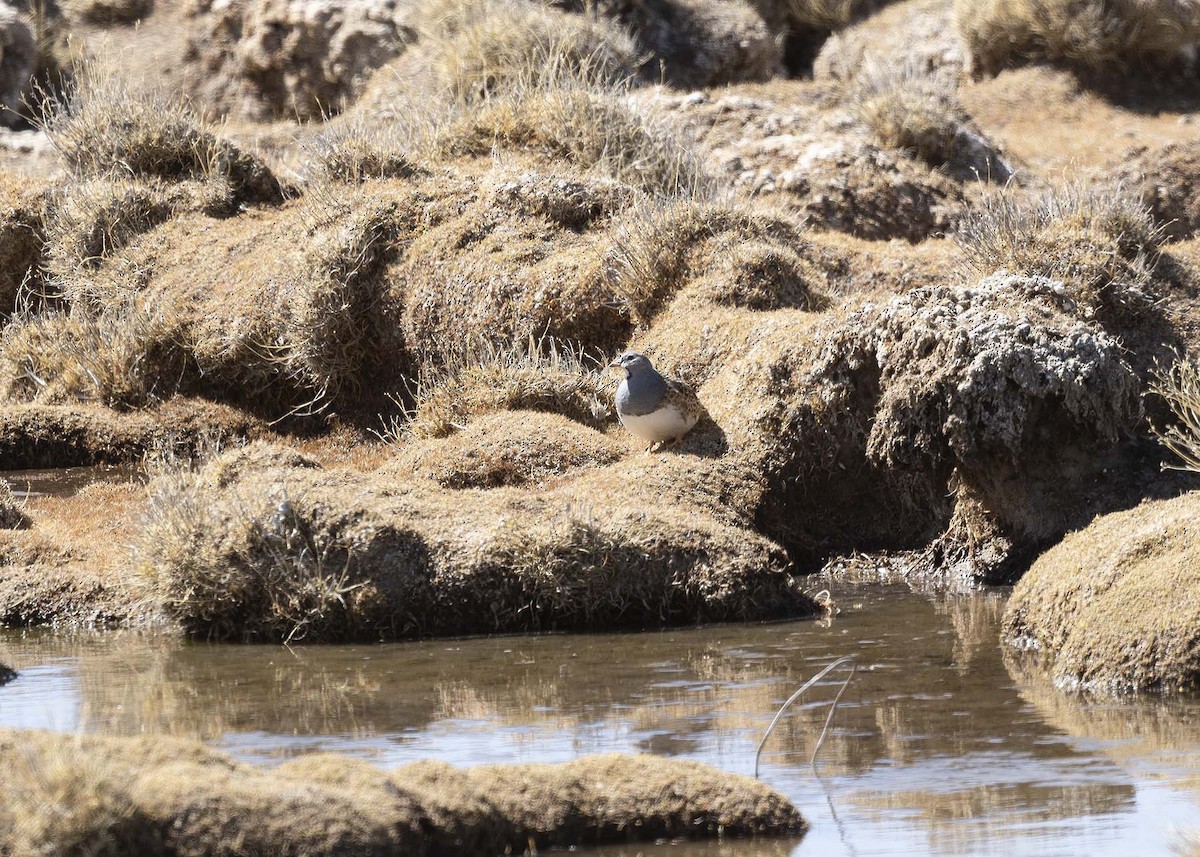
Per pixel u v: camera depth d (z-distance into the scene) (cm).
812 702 2728
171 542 3438
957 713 2655
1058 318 4031
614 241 5022
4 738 1955
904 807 2189
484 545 3450
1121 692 2775
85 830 1789
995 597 3694
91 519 4225
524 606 3412
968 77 8888
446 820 1998
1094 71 8438
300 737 2517
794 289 4844
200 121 6244
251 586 3375
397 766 2330
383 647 3278
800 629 3356
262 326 5275
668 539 3494
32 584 3619
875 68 7494
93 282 5653
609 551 3438
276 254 5431
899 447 3950
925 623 3397
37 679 2983
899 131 6838
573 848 2089
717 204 5134
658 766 2209
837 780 2314
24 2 8931
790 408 4150
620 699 2772
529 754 2411
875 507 4169
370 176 5619
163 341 5375
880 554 4122
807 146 6650
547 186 5303
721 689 2833
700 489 3966
